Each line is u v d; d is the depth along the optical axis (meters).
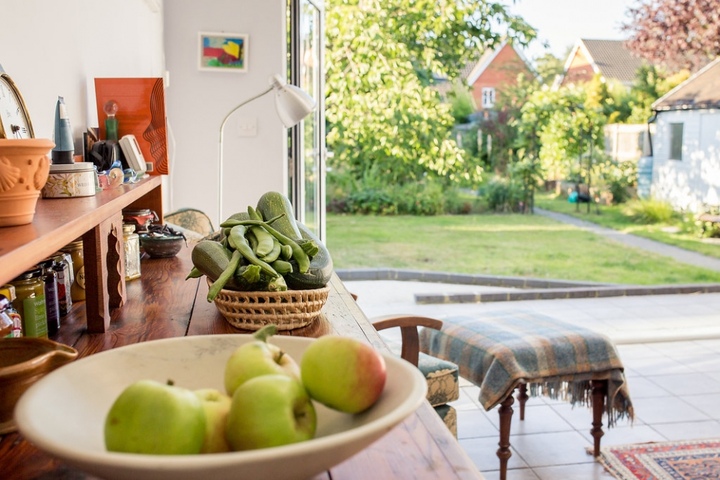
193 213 3.26
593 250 9.62
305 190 5.29
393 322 2.10
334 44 10.20
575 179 11.31
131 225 1.89
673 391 3.72
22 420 0.65
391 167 10.98
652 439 3.09
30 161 0.94
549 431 3.16
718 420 3.31
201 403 0.66
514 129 11.22
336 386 0.73
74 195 1.43
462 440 3.07
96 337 1.34
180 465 0.57
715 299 6.07
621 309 5.70
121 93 2.31
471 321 2.90
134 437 0.62
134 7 3.31
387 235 10.16
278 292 1.38
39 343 0.93
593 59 11.61
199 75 4.63
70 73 2.11
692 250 9.77
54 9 1.94
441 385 2.40
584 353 2.70
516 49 11.45
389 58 10.31
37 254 0.82
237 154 4.71
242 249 1.41
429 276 7.12
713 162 10.70
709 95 10.76
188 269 2.06
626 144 11.26
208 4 4.58
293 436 0.65
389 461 0.85
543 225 10.88
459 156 10.80
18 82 1.62
